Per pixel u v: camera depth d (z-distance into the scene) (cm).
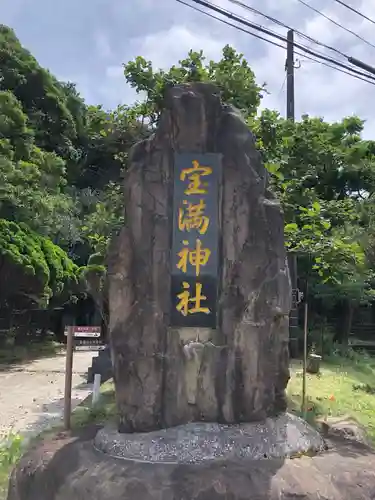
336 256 1168
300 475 602
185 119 730
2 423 1205
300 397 1131
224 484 578
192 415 688
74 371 2089
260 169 755
